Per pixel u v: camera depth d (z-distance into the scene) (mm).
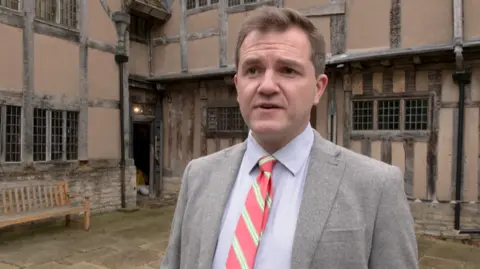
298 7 6672
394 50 5734
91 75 6770
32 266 4078
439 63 5695
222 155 1214
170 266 1205
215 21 7586
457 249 5078
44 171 5922
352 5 6234
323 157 1018
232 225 1022
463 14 5320
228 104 7711
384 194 940
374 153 6199
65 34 6324
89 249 4746
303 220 915
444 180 5684
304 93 997
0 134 5340
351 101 6402
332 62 6164
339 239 884
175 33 8156
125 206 7324
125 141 7445
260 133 1002
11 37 5516
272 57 977
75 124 6531
